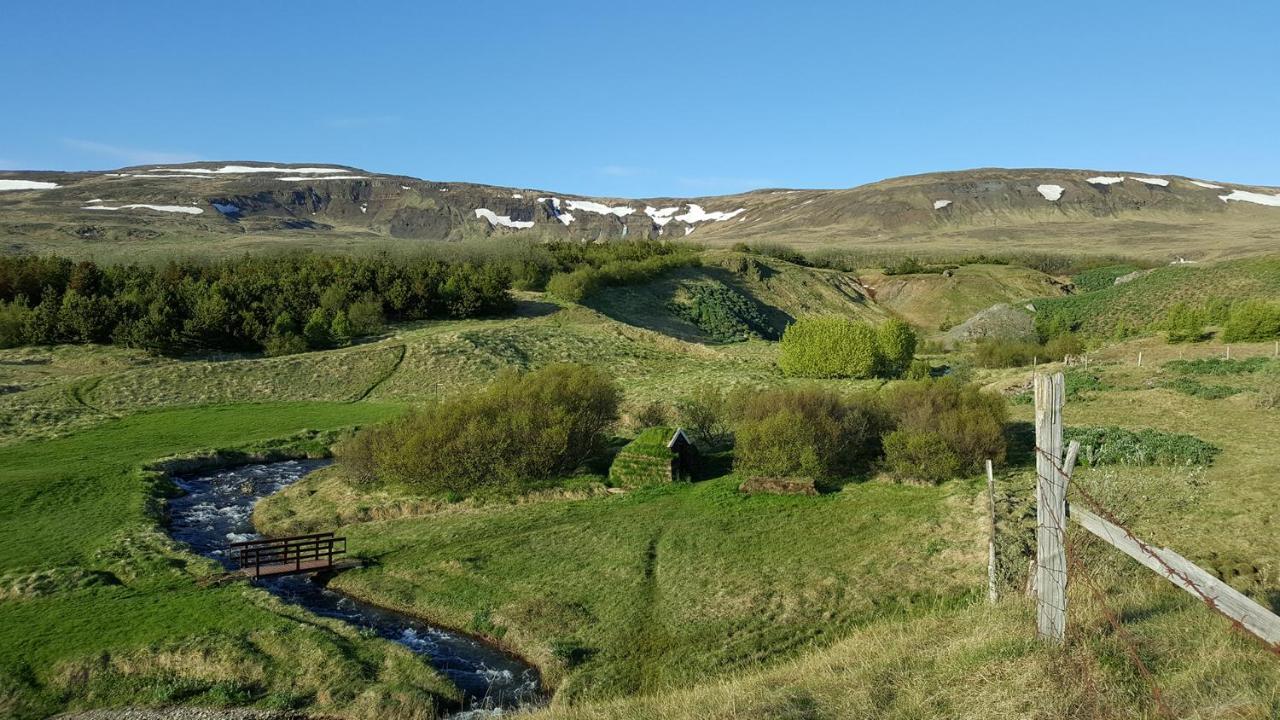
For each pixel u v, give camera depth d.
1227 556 15.84
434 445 31.05
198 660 17.64
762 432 30.34
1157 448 27.11
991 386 46.03
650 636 18.50
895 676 10.63
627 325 72.19
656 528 25.61
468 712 15.94
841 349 53.38
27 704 16.22
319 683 16.89
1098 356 54.91
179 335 60.28
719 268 108.25
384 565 23.95
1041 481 9.71
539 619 19.61
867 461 31.11
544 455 31.20
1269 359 44.22
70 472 32.56
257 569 23.05
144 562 23.45
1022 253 162.50
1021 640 10.06
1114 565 13.12
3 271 66.88
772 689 11.70
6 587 21.45
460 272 79.38
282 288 71.75
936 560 20.91
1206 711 8.19
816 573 21.00
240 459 37.53
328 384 52.97
